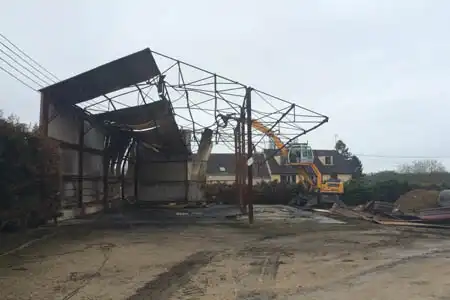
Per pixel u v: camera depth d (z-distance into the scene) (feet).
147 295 20.62
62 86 55.57
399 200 83.51
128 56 52.24
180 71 57.21
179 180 98.22
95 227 51.13
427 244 38.34
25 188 42.42
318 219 66.18
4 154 37.96
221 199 112.78
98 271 25.95
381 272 25.94
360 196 108.99
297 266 27.78
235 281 23.49
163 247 35.73
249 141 60.13
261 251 34.01
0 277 24.20
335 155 198.08
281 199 118.32
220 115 69.31
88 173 70.59
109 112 69.31
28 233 42.27
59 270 26.18
